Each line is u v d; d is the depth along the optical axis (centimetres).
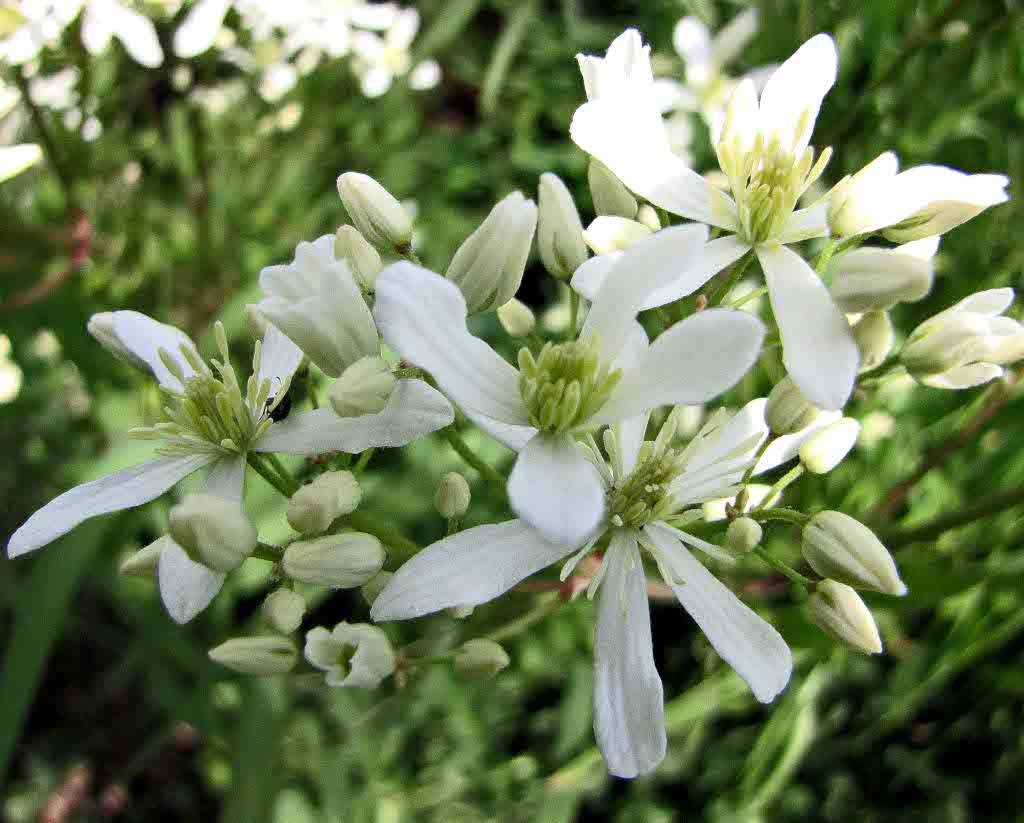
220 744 11
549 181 6
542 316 13
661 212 6
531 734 11
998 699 11
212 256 12
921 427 9
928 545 9
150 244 12
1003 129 11
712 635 5
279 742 9
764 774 10
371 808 11
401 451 11
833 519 5
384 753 11
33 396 13
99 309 12
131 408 11
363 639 5
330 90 14
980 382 5
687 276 5
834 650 8
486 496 11
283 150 13
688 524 6
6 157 8
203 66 12
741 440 6
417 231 14
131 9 10
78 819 14
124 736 15
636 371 5
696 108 12
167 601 5
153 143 13
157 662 11
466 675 6
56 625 9
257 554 5
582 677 10
